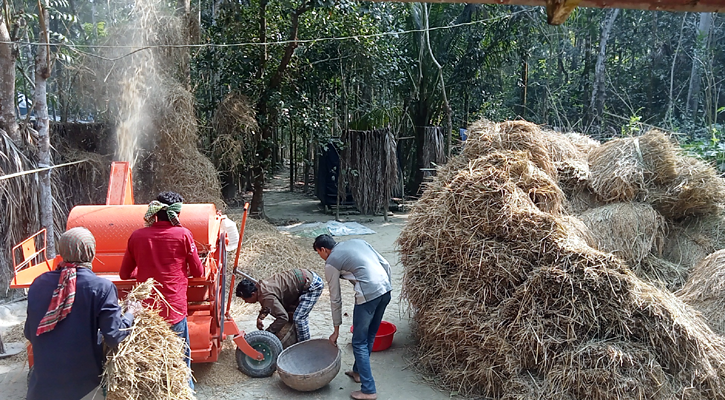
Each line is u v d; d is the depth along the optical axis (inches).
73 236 92.0
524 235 143.5
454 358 150.2
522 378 135.4
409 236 170.2
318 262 275.4
